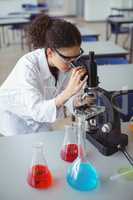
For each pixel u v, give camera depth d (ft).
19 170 3.28
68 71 4.26
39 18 4.58
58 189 2.97
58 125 6.06
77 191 2.95
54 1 31.55
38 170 3.04
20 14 21.84
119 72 7.30
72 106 4.29
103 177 3.16
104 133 3.68
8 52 19.29
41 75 4.64
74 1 32.09
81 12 31.99
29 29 4.66
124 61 9.37
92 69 3.39
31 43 4.67
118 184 3.06
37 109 4.07
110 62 9.32
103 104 3.72
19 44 21.53
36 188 2.98
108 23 20.63
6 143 3.84
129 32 18.83
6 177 3.16
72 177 3.07
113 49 10.05
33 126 5.22
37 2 28.37
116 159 3.49
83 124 3.63
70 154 3.45
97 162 3.43
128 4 28.78
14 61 17.04
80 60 3.82
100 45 10.67
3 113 5.14
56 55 4.07
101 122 3.77
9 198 2.85
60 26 4.00
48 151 3.65
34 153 3.15
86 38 12.85
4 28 23.52
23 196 2.88
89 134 3.79
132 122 4.46
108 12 30.30
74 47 3.94
